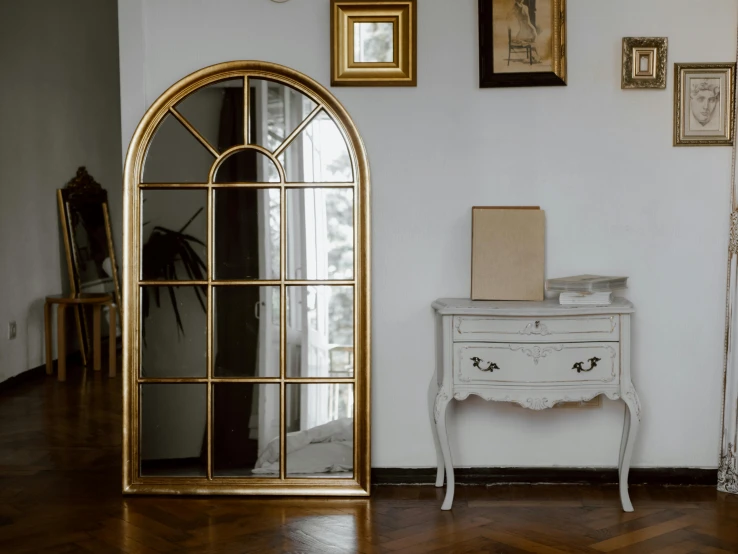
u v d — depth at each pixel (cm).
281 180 369
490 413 378
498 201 373
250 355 371
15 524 327
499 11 366
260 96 371
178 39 373
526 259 365
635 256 374
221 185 371
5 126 641
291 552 297
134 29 372
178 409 371
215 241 371
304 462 368
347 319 370
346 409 369
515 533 316
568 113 371
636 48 366
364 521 330
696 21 367
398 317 378
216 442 370
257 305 371
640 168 372
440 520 331
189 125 371
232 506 350
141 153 371
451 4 368
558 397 336
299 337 370
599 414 377
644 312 376
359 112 372
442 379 347
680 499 357
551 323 335
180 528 322
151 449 370
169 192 372
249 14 371
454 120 372
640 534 315
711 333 375
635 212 373
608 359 338
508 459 379
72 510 344
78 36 757
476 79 371
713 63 367
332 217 369
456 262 375
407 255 376
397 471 380
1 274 630
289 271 371
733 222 367
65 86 734
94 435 475
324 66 371
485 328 338
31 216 677
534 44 366
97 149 790
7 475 396
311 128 369
